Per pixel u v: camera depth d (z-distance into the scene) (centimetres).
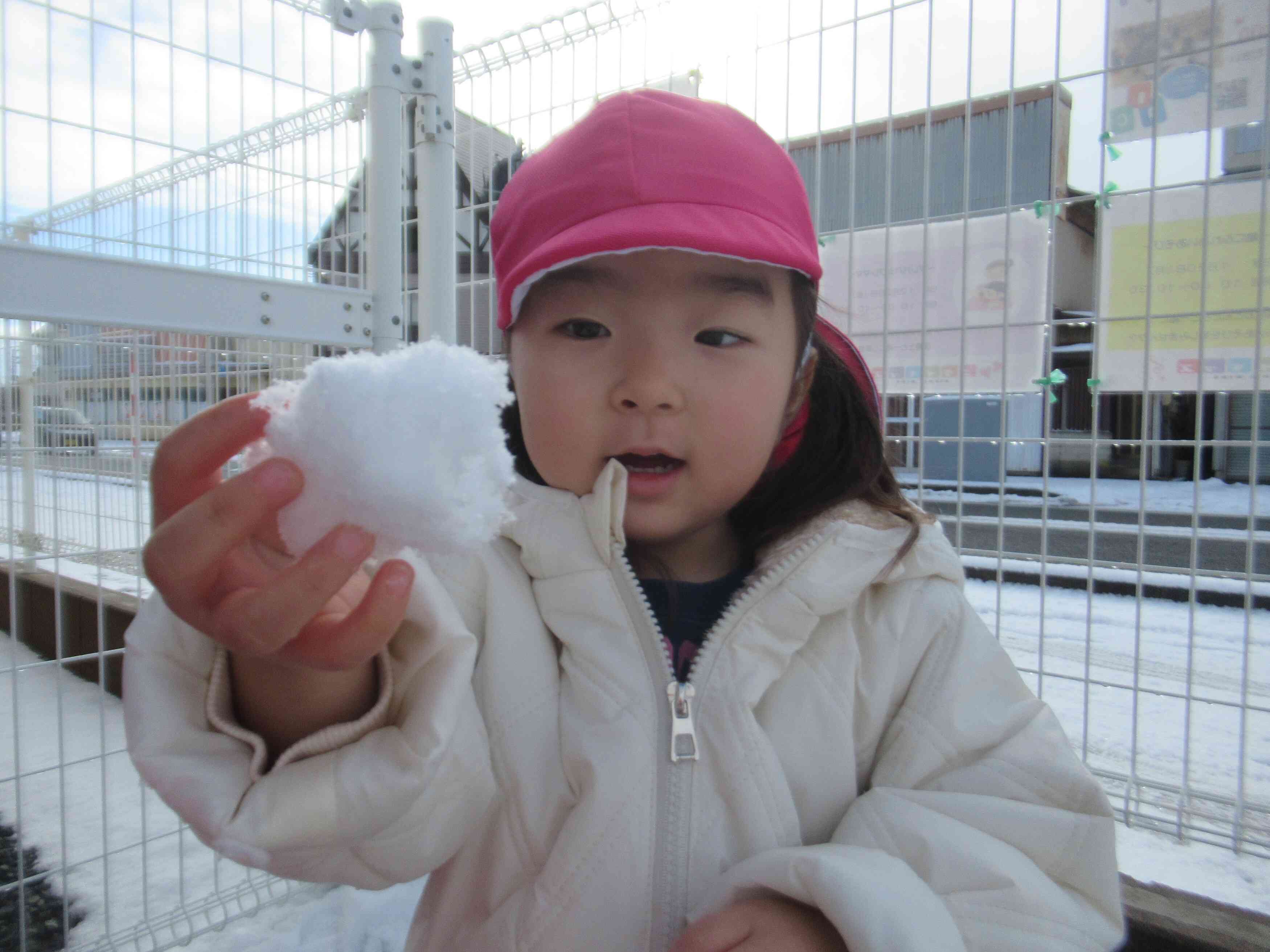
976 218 195
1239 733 272
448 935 81
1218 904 152
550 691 83
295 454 43
